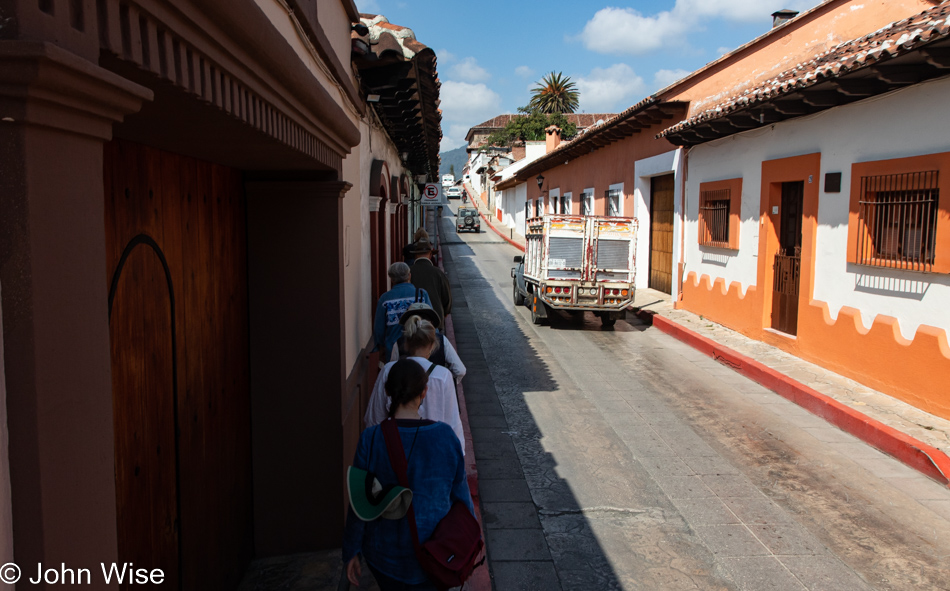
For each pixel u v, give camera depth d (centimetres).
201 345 330
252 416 432
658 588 431
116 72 147
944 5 809
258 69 217
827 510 545
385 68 614
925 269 738
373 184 720
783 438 718
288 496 438
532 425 755
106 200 222
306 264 425
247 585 404
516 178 3903
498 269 2519
